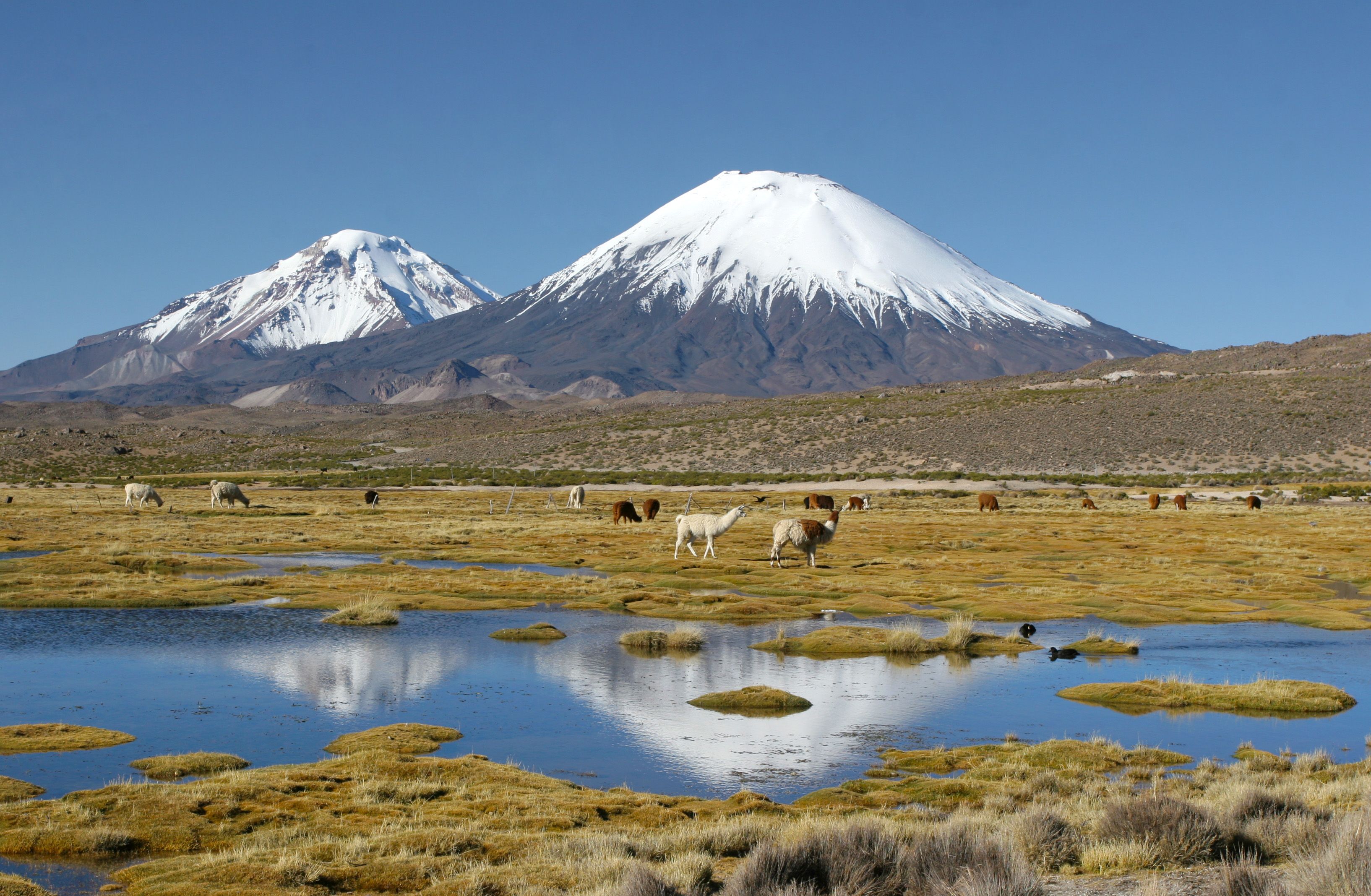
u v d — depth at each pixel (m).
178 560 37.72
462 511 72.38
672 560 40.34
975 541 51.78
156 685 19.41
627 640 23.88
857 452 123.19
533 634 24.77
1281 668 22.34
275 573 36.62
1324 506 80.06
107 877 10.27
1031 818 10.76
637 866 8.98
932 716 17.84
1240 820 10.80
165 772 13.82
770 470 121.56
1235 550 48.69
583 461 134.38
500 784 13.45
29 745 15.12
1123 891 8.77
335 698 18.53
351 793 12.91
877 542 50.88
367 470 133.50
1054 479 106.44
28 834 11.15
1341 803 12.00
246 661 21.59
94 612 27.45
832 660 22.66
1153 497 78.38
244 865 10.20
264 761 14.66
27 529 52.47
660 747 15.79
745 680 20.45
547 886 9.48
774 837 10.58
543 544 47.72
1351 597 34.09
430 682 19.97
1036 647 24.41
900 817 11.98
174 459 152.00
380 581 33.75
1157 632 27.14
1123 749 15.55
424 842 10.92
